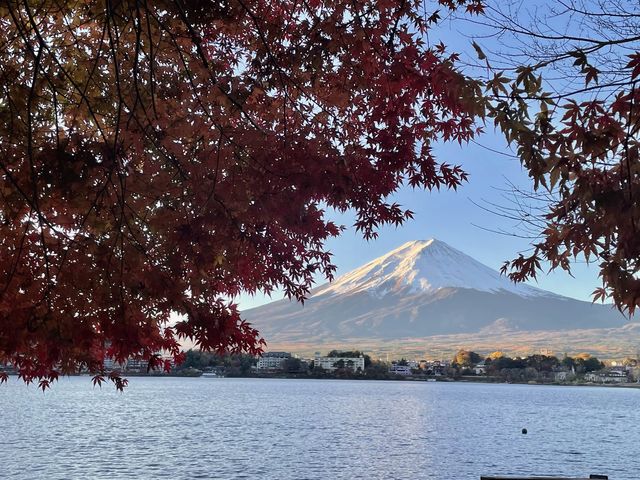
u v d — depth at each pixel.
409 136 6.86
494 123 4.88
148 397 121.25
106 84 6.68
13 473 29.91
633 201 4.57
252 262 7.14
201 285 6.55
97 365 7.27
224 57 7.53
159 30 6.50
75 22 6.62
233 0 6.63
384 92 6.65
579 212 5.37
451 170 7.11
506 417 80.31
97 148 5.75
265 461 35.78
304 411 82.25
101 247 6.01
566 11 5.14
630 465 37.34
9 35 6.29
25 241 5.91
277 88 6.99
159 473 31.14
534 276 5.79
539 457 40.44
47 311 5.75
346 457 37.91
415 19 6.84
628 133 4.69
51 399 105.38
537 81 4.69
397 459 37.53
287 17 6.90
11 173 5.73
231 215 6.34
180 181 6.33
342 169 6.14
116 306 6.03
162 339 7.00
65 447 40.00
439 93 6.23
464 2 6.65
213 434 50.62
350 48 6.49
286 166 6.12
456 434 55.06
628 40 4.81
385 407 96.19
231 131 6.36
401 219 7.24
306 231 7.09
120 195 5.94
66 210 5.92
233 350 6.89
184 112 6.50
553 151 4.84
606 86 4.68
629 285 4.95
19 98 6.07
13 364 7.27
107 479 29.03
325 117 7.17
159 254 6.43
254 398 120.75
